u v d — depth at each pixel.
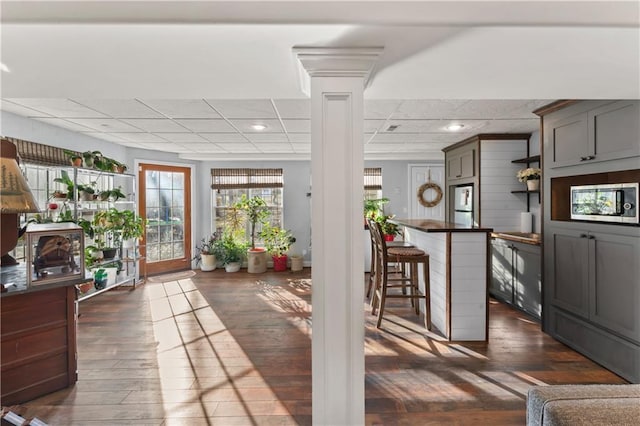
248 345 2.96
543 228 3.20
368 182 6.43
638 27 1.35
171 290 4.80
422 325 3.42
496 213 4.61
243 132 4.35
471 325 3.03
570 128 2.86
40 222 3.63
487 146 4.59
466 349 2.85
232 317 3.67
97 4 1.26
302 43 1.53
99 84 2.03
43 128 3.83
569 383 2.33
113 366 2.60
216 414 2.03
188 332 3.26
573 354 2.75
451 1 1.24
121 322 3.53
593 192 2.61
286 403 2.13
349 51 1.59
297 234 6.48
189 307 4.03
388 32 1.44
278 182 6.43
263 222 6.31
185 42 1.50
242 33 1.43
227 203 6.50
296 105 3.21
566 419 1.01
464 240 3.04
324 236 1.69
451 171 5.43
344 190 1.68
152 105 3.20
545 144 3.17
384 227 4.73
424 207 6.43
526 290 3.67
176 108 3.29
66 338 2.32
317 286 1.69
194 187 6.27
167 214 5.92
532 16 1.34
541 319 3.25
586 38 1.46
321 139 1.67
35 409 2.08
